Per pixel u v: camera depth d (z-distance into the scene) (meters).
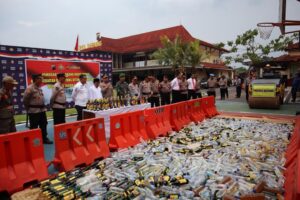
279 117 8.59
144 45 33.47
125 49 35.03
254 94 10.87
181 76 10.37
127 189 3.18
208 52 34.22
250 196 2.72
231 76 41.91
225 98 17.05
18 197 3.14
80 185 3.30
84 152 4.39
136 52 33.16
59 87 6.02
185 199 2.90
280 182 3.25
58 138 4.09
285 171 3.54
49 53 11.12
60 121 6.10
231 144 5.18
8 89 4.34
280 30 7.47
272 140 5.41
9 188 3.34
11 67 9.89
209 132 6.36
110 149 5.01
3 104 4.32
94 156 4.51
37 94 5.56
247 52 24.31
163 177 3.49
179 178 3.42
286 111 10.22
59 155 4.07
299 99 14.67
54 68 11.34
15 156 3.52
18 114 10.16
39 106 5.60
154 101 10.27
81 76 6.68
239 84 17.05
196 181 3.38
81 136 4.41
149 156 4.44
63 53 11.68
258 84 10.86
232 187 3.15
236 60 24.97
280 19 6.99
